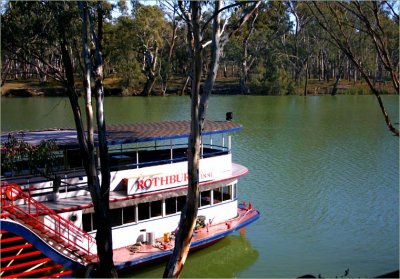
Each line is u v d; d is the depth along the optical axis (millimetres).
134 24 76812
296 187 31547
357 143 47344
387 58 14141
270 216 26297
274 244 22766
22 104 75250
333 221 25594
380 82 97938
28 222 18078
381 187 31578
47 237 18297
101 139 17297
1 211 17828
